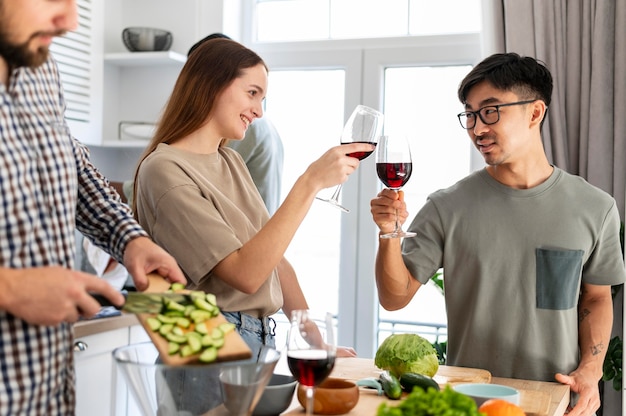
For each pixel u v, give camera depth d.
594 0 2.87
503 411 1.20
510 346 2.05
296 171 3.60
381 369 1.77
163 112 1.90
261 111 1.88
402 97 3.44
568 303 2.03
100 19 3.41
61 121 1.31
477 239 2.09
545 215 2.06
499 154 2.00
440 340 3.36
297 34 3.60
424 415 1.00
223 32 3.53
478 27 3.31
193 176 1.76
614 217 2.09
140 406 1.17
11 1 1.08
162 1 3.62
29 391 1.13
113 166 3.70
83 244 3.04
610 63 2.85
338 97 3.52
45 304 1.00
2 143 1.10
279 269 2.08
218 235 1.68
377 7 3.46
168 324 1.18
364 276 3.42
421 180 3.41
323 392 1.42
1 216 1.10
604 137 2.84
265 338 1.84
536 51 2.93
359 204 3.43
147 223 1.78
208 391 1.13
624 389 2.46
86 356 2.28
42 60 1.16
